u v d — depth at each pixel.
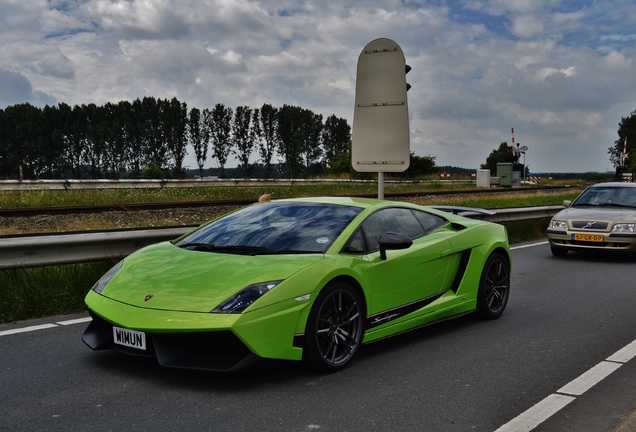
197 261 4.52
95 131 82.62
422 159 47.16
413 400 3.96
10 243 6.20
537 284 8.43
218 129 84.69
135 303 4.15
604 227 10.59
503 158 101.44
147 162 83.44
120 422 3.51
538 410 3.82
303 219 5.09
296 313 4.16
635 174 41.75
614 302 7.24
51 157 82.50
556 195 28.34
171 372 4.39
